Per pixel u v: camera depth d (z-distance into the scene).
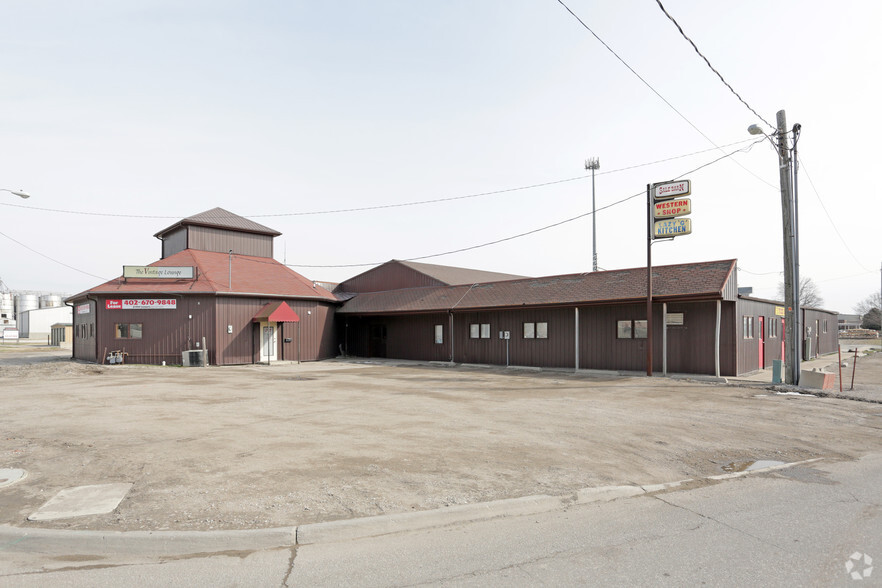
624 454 7.73
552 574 4.02
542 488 6.01
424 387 16.11
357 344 32.69
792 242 16.39
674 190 18.03
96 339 25.81
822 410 11.84
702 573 4.03
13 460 7.08
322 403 12.65
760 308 21.44
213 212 33.94
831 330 37.59
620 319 20.41
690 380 17.38
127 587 3.85
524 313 23.47
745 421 10.44
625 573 4.03
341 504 5.40
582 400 13.16
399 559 4.32
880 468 7.23
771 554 4.38
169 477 6.32
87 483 6.07
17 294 96.44
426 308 26.95
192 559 4.35
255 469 6.68
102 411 11.29
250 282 28.70
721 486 6.37
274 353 28.16
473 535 4.84
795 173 16.59
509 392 14.80
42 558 4.37
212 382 17.69
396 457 7.34
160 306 25.84
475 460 7.21
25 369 21.06
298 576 4.02
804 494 6.05
